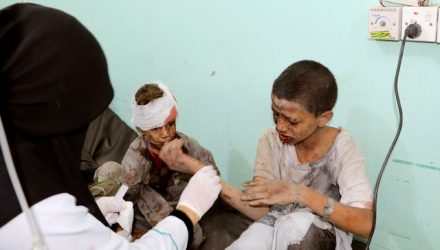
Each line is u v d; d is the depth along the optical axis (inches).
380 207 62.7
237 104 70.4
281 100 46.2
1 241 28.5
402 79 55.0
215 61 69.7
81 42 30.6
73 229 30.5
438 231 59.3
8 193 28.6
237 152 73.7
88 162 76.2
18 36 29.5
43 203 29.5
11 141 30.0
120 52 79.2
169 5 70.2
